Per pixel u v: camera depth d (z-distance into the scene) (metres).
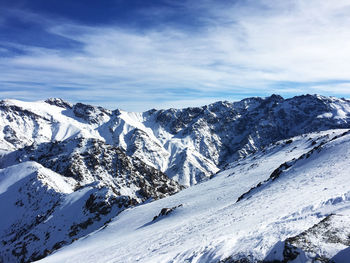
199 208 58.78
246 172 95.62
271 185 44.69
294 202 23.22
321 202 17.72
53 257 59.56
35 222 129.00
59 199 138.75
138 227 66.88
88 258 40.31
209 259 15.52
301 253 10.45
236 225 23.42
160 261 19.70
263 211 24.92
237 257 13.48
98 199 123.06
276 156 112.06
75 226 111.50
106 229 78.06
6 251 110.31
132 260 27.75
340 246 10.19
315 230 11.79
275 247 12.20
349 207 14.75
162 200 98.75
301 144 115.88
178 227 40.19
